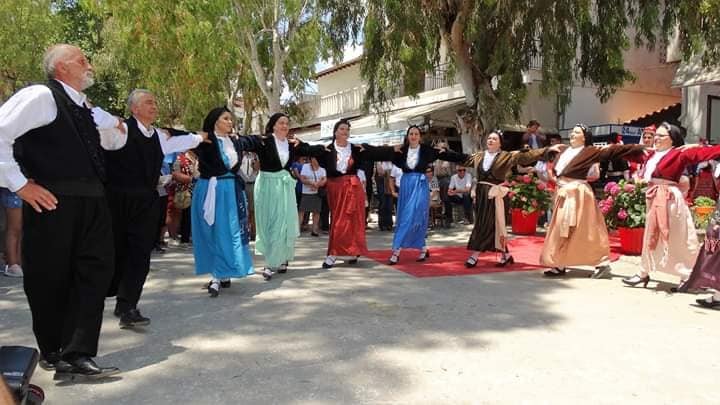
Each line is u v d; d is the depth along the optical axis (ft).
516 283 21.12
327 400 10.91
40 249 11.74
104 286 12.31
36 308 12.15
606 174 34.55
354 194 24.08
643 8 37.47
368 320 16.05
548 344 14.10
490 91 40.70
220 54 44.21
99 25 79.92
